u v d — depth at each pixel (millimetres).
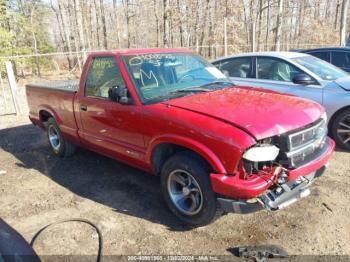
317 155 3248
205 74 4332
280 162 2945
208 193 3004
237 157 2736
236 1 27891
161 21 31391
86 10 29891
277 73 5832
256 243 3037
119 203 3895
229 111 3115
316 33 28438
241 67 6324
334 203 3621
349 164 4660
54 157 5547
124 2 33812
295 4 36750
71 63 22641
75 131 4734
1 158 5664
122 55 3891
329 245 2967
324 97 5215
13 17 20125
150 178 4523
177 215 3418
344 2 20078
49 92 5133
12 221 3631
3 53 16281
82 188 4332
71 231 3381
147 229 3354
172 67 4105
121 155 3979
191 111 3186
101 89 4121
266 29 33125
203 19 29219
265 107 3217
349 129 5125
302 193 3064
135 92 3605
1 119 8695
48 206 3916
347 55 7758
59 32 30859
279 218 3408
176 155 3246
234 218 3457
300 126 3020
